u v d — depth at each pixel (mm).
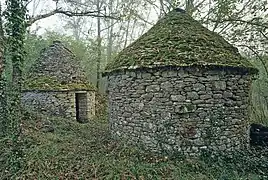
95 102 17781
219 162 7551
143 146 8430
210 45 8539
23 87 14680
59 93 14656
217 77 7953
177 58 7918
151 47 8781
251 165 7605
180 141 7805
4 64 10062
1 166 7531
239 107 8328
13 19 8734
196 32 9062
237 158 7859
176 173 6695
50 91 14438
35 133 9977
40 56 16297
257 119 15328
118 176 6492
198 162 7375
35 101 14445
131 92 8789
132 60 8656
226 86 8078
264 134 9398
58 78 15156
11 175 7090
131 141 8844
